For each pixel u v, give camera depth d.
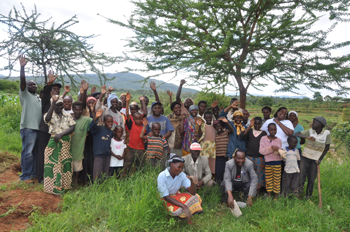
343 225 4.32
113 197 4.22
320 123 5.29
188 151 6.03
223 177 5.64
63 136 4.77
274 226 4.14
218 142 5.88
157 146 5.57
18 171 5.95
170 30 7.25
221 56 7.01
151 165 5.37
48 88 5.38
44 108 5.42
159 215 4.02
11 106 13.02
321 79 6.34
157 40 7.59
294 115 6.10
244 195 5.30
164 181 4.21
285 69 6.61
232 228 4.02
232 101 6.76
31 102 5.34
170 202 4.17
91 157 5.50
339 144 10.30
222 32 7.36
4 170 5.84
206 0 6.98
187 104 7.05
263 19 7.37
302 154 5.53
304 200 5.22
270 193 5.54
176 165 4.08
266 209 4.77
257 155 5.68
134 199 4.14
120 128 5.32
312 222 4.19
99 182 5.01
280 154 5.21
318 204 5.21
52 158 4.65
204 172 5.44
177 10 7.35
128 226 3.52
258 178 5.66
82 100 5.43
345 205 5.01
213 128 6.01
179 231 3.90
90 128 4.98
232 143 5.80
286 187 5.37
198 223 4.16
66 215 3.70
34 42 9.29
